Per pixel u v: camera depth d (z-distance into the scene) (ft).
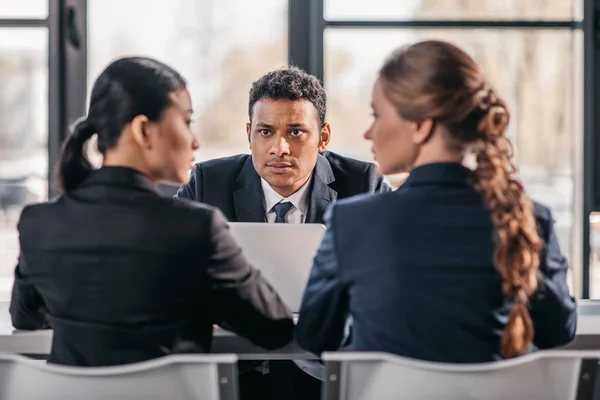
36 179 10.99
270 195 6.75
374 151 4.17
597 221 11.28
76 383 3.36
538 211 4.07
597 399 4.74
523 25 11.10
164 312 3.84
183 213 3.90
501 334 3.73
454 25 11.10
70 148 4.08
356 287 3.85
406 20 11.09
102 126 3.97
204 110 10.89
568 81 11.23
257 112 6.36
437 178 3.85
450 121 3.85
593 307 5.45
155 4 10.82
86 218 3.86
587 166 11.19
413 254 3.72
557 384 3.45
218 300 4.06
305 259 5.01
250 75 10.94
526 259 3.65
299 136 6.33
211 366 3.32
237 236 5.02
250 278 4.11
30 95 10.91
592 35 10.98
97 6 10.89
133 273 3.78
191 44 10.87
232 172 6.98
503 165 3.86
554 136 11.28
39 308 4.42
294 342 4.53
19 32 10.82
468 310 3.68
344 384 3.42
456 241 3.73
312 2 10.96
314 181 6.76
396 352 3.71
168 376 3.34
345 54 11.10
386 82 4.00
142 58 4.09
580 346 4.58
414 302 3.69
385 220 3.80
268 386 5.81
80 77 11.00
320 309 4.04
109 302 3.79
